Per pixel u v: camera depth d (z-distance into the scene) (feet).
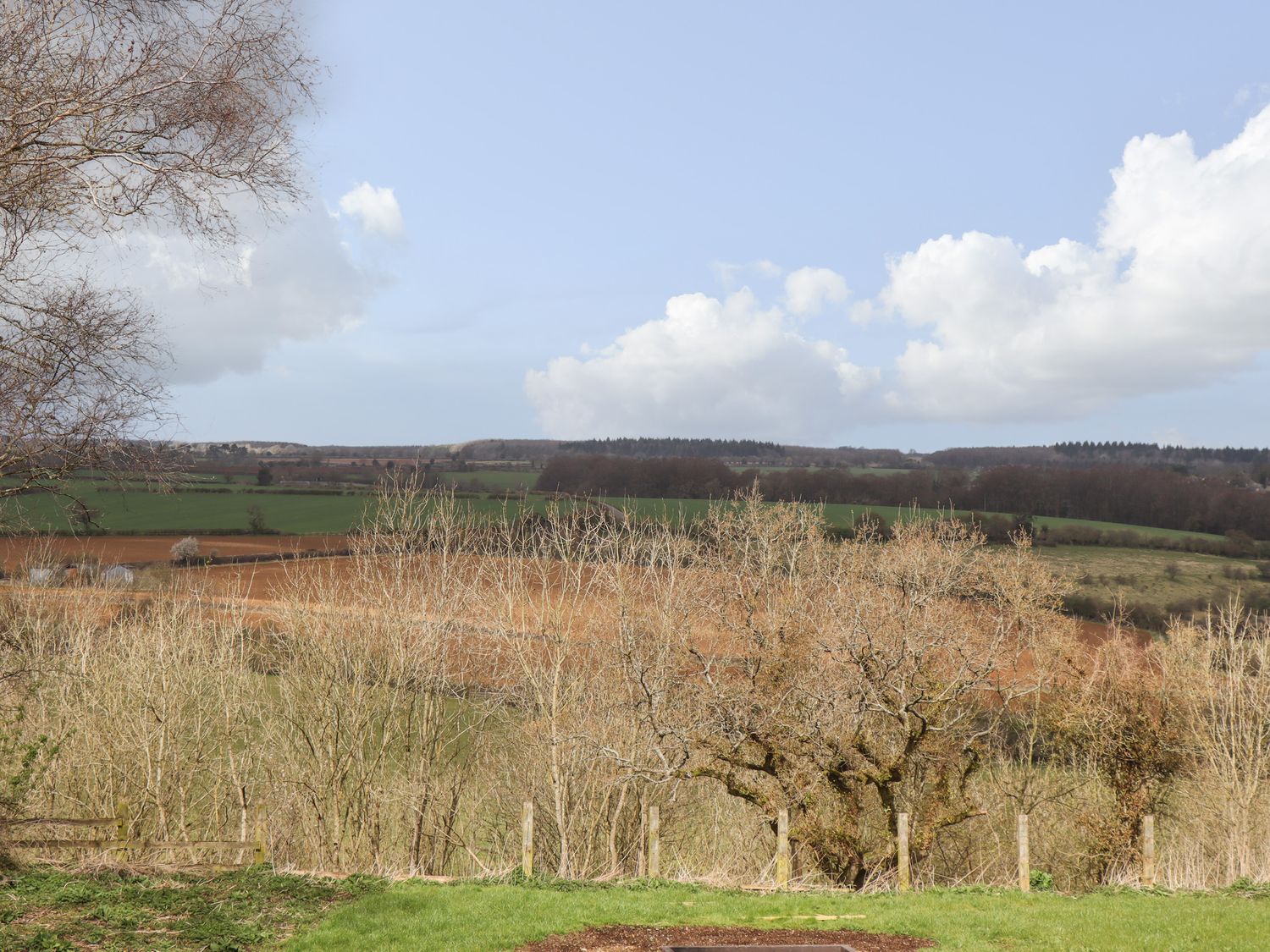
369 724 110.93
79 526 54.85
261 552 221.05
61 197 50.19
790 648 93.71
